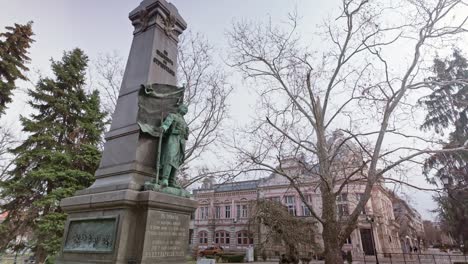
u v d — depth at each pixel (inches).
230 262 1243.2
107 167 209.0
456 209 688.4
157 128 213.0
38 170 564.7
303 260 842.2
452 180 644.1
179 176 663.1
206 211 1982.0
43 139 600.1
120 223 164.9
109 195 175.0
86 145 607.5
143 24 269.6
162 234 174.6
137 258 159.6
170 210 184.7
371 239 1349.7
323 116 603.8
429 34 541.0
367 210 1211.9
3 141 746.2
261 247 965.8
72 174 572.4
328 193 529.3
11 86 613.9
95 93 722.8
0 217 824.3
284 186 1571.1
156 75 243.8
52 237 510.6
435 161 700.0
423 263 862.5
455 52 802.2
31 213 557.6
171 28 277.1
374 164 495.5
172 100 231.1
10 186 561.9
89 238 175.8
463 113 772.0
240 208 1859.0
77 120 642.2
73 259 175.6
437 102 819.4
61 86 701.9
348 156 599.8
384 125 510.0
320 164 550.3
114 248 159.2
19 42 657.0
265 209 906.7
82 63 733.9
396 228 1740.9
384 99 534.3
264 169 569.3
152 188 182.2
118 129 221.1
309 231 892.6
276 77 669.9
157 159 200.1
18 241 615.8
